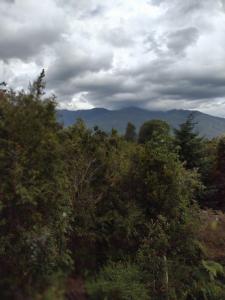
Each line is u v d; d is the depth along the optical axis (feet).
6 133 24.98
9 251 23.91
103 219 37.68
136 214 38.75
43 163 25.55
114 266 34.83
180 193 40.93
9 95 25.93
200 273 37.70
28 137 25.05
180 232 38.50
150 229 37.06
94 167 38.91
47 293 21.65
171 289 34.19
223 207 69.82
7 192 23.86
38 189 24.71
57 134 27.32
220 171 73.41
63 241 27.84
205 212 47.09
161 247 36.37
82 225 35.55
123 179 41.09
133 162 42.19
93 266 35.35
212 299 36.88
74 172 35.78
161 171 40.96
